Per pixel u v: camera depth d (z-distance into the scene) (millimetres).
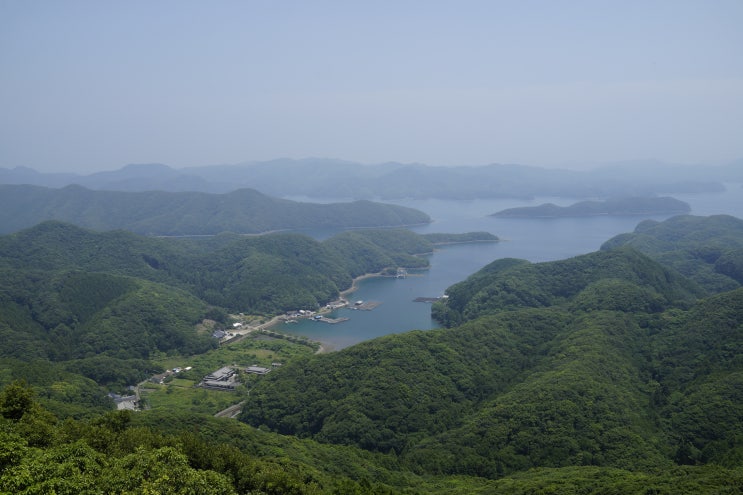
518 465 161125
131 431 119625
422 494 130125
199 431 152500
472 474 161250
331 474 142375
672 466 149250
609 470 139000
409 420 195625
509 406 187750
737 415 164250
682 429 170000
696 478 117250
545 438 168625
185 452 113375
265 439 159500
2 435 93188
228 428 159125
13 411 114625
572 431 169500
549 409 179250
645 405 193250
